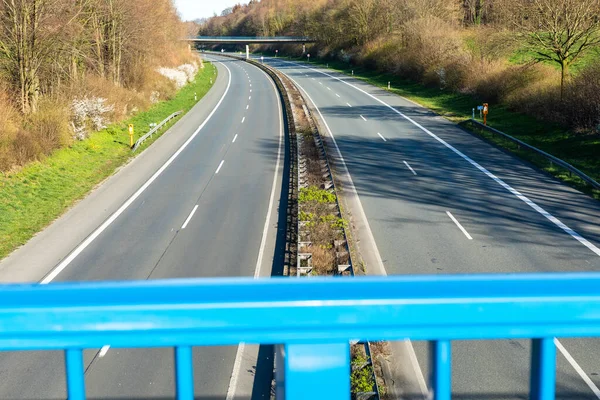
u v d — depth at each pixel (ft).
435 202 72.84
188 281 5.03
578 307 5.03
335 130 126.41
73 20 119.14
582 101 111.24
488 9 243.40
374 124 133.90
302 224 62.08
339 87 212.23
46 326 4.93
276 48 450.30
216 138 119.34
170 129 130.11
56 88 117.91
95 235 63.82
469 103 161.38
